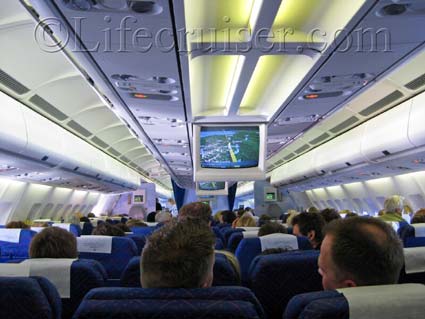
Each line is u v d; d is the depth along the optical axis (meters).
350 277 1.45
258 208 21.27
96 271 2.58
